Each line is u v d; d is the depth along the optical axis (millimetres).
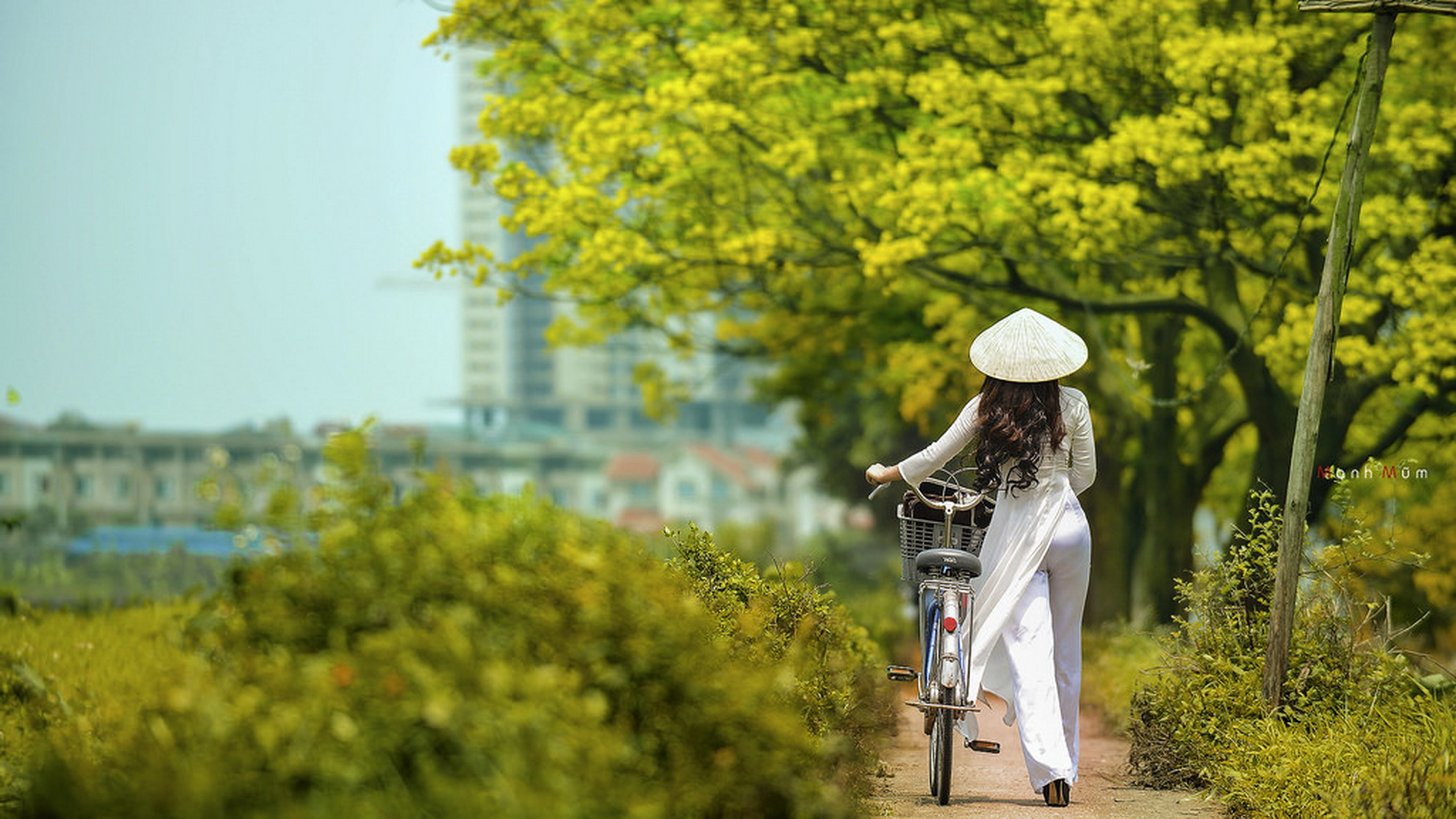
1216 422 73438
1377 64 25734
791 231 68438
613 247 67125
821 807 14914
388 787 12445
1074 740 23953
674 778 14016
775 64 63219
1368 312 54875
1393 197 55688
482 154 69250
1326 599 26531
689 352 85500
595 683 14281
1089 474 23453
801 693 20391
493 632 14242
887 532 151500
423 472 16438
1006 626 22969
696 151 65375
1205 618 26891
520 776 12141
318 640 14484
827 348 86938
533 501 17031
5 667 25328
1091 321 64688
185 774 12211
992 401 23219
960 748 31984
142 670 27797
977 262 70750
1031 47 60312
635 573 15984
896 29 59438
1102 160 55719
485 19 68125
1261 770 21422
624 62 67500
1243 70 53250
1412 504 56125
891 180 61875
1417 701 24156
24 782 16797
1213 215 58031
